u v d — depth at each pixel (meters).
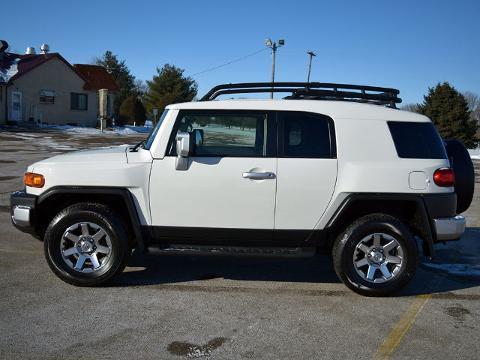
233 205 4.86
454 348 3.87
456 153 5.41
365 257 4.93
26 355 3.56
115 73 67.56
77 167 4.89
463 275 5.77
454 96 43.44
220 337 3.95
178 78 57.06
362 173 4.85
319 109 4.99
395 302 4.84
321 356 3.68
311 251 4.99
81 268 4.94
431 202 4.89
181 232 4.93
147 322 4.18
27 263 5.68
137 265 5.76
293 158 4.87
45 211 5.21
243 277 5.47
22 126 33.19
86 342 3.79
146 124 51.47
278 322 4.27
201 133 4.95
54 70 36.31
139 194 4.88
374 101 5.45
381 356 3.71
